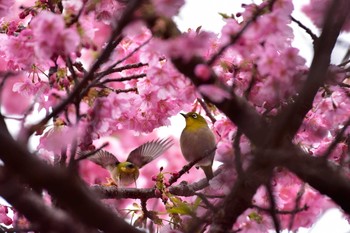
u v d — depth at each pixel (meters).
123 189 11.70
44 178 6.14
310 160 7.35
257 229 10.55
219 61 9.63
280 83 8.48
